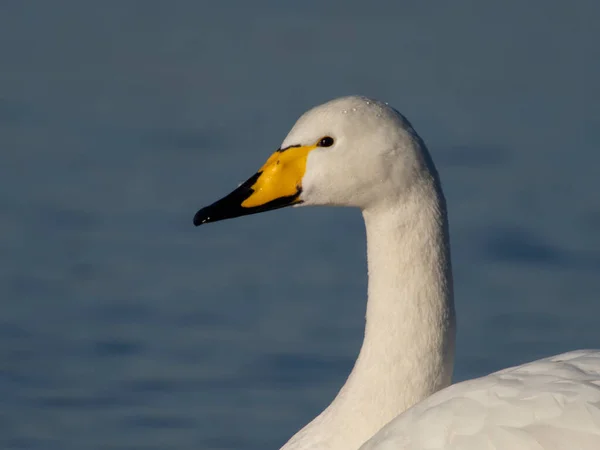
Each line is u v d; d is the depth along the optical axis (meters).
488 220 17.78
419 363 8.11
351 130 8.11
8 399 12.41
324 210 18.81
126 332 14.12
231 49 28.75
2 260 16.19
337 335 14.09
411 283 8.12
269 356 13.47
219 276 15.90
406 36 30.02
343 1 34.25
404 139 8.08
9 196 18.70
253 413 12.12
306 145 8.25
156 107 24.06
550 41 29.83
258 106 24.00
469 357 13.44
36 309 14.75
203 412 12.12
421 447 7.20
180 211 18.38
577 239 17.05
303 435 8.49
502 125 22.70
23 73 26.44
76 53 28.33
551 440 6.81
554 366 7.44
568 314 14.60
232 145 21.42
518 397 7.10
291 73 26.53
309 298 15.19
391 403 8.13
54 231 17.33
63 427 11.84
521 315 14.62
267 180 8.33
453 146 21.34
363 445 7.63
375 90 25.08
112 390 12.66
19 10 33.28
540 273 15.92
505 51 28.67
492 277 15.87
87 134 22.09
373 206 8.19
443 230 8.15
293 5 33.91
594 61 27.80
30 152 20.94
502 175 19.59
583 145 21.38
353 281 15.74
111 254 16.56
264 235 17.62
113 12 33.22
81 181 19.50
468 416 7.14
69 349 13.65
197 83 25.86
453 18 32.31
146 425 11.89
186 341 13.89
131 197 18.94
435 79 25.95
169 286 15.55
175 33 30.56
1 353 13.49
